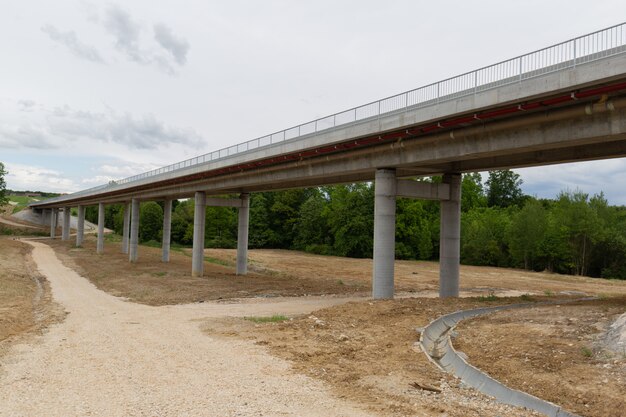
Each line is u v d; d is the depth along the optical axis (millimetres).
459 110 21547
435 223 101500
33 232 136875
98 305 28703
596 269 74812
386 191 28828
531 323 16891
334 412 9625
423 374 12758
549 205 109875
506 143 21984
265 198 124688
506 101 19578
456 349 14812
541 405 9703
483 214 98750
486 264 88312
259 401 10195
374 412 9672
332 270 63406
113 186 73812
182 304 30594
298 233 119000
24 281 42688
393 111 26047
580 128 19141
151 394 10609
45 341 16703
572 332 14680
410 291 41594
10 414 9195
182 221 125125
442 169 31078
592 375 10898
